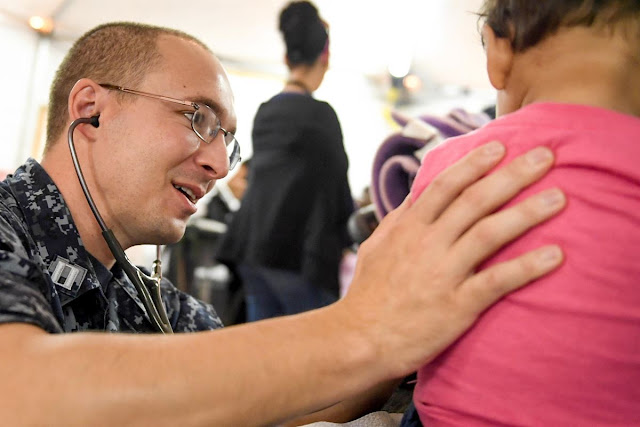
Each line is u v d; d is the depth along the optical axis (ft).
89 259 3.22
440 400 2.19
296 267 6.90
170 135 3.50
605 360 1.96
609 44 2.22
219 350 2.00
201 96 3.64
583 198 2.00
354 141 17.99
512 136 2.16
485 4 2.62
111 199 3.44
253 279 7.15
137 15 15.80
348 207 7.09
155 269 3.57
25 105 16.15
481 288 2.02
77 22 16.19
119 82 3.51
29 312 2.12
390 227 2.33
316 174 7.00
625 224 1.96
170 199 3.57
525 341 2.01
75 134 3.45
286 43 7.46
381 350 2.07
